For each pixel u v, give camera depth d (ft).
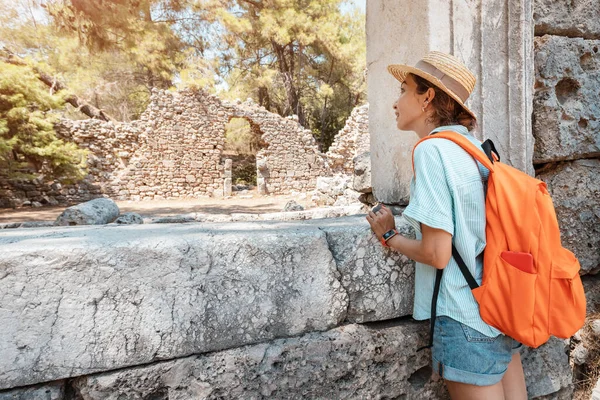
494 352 3.68
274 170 57.31
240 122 73.41
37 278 3.27
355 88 71.77
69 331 3.37
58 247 3.33
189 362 3.77
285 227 4.43
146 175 50.70
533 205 3.53
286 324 4.09
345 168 61.31
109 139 50.19
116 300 3.48
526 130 5.99
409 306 4.69
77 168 44.34
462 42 5.60
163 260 3.59
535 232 3.50
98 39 28.22
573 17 6.54
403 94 4.20
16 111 38.27
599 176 6.73
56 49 48.98
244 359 3.92
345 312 4.40
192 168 53.36
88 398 3.52
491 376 3.67
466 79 3.85
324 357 4.24
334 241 4.33
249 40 62.90
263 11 55.31
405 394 4.77
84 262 3.37
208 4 43.65
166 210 40.52
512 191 3.61
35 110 42.06
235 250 3.85
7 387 3.26
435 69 3.86
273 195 56.80
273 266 4.00
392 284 4.58
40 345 3.31
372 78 6.99
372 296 4.50
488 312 3.59
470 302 3.69
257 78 63.67
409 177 6.13
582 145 6.48
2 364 3.22
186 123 52.65
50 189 46.32
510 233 3.55
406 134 6.15
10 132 40.27
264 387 4.02
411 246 3.82
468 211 3.61
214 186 54.75
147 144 50.62
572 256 3.80
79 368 3.42
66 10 25.96
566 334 3.59
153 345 3.60
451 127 3.87
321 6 60.54
